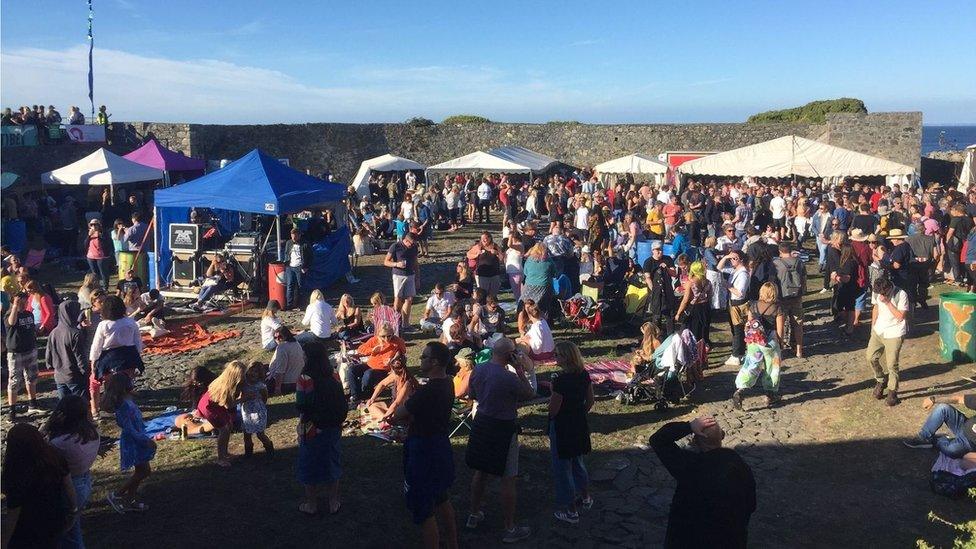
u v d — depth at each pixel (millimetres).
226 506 6996
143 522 6676
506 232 18250
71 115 28609
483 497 7219
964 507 6961
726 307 13078
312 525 6641
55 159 27266
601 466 7945
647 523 6723
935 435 8008
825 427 8922
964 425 7238
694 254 16641
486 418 6242
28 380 9594
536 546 6305
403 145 40219
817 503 7109
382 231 25641
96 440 5699
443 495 5824
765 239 16812
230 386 7809
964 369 10562
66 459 5359
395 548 6297
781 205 24453
